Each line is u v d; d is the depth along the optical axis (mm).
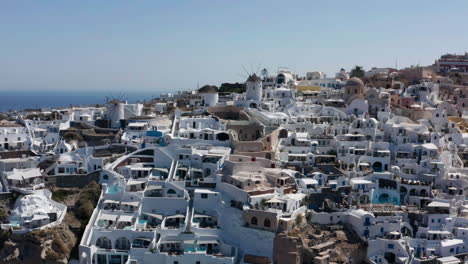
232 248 96250
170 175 116750
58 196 111062
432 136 128750
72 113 159625
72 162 120562
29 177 113938
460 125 147875
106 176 116000
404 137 130250
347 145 128250
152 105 188000
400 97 164750
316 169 118750
